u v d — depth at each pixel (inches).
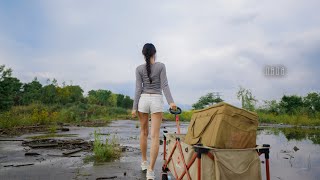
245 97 899.4
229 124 125.7
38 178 182.1
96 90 2273.6
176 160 151.9
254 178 121.5
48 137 427.8
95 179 179.9
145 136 200.8
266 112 1035.3
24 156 263.6
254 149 123.1
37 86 1625.2
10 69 1134.4
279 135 458.9
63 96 1562.5
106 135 462.6
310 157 256.7
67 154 270.4
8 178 182.4
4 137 428.1
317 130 567.2
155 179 180.5
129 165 221.9
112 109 1598.2
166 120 1058.1
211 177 118.8
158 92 187.6
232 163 119.5
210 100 1300.4
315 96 1085.8
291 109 1041.5
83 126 695.7
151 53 186.2
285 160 243.1
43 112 727.1
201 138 134.9
